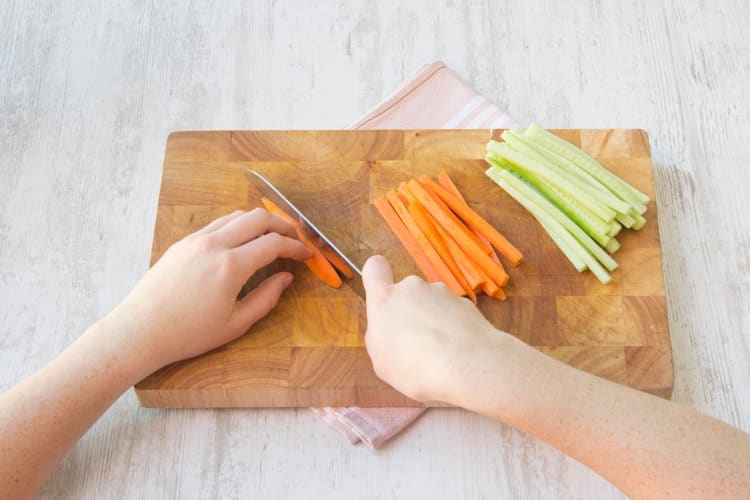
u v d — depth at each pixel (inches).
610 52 66.0
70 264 58.2
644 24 67.1
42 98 64.7
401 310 46.4
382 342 46.3
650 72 65.0
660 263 53.5
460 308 46.5
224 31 67.6
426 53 66.4
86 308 56.7
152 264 54.3
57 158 62.3
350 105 64.3
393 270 54.1
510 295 52.9
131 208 60.4
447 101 62.2
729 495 38.5
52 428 45.6
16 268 58.0
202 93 64.9
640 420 41.0
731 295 55.9
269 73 65.7
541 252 54.2
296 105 64.3
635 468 40.1
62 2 68.6
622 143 57.6
